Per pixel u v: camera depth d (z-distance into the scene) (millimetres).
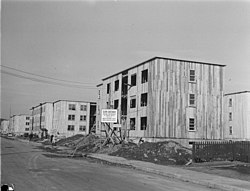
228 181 14367
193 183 14547
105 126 42812
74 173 15875
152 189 11867
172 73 38938
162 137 37750
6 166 17719
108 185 12273
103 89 56375
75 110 81312
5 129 165875
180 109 38812
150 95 39219
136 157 27312
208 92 40219
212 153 22859
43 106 96688
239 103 56125
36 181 12539
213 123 40000
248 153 21266
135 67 44125
